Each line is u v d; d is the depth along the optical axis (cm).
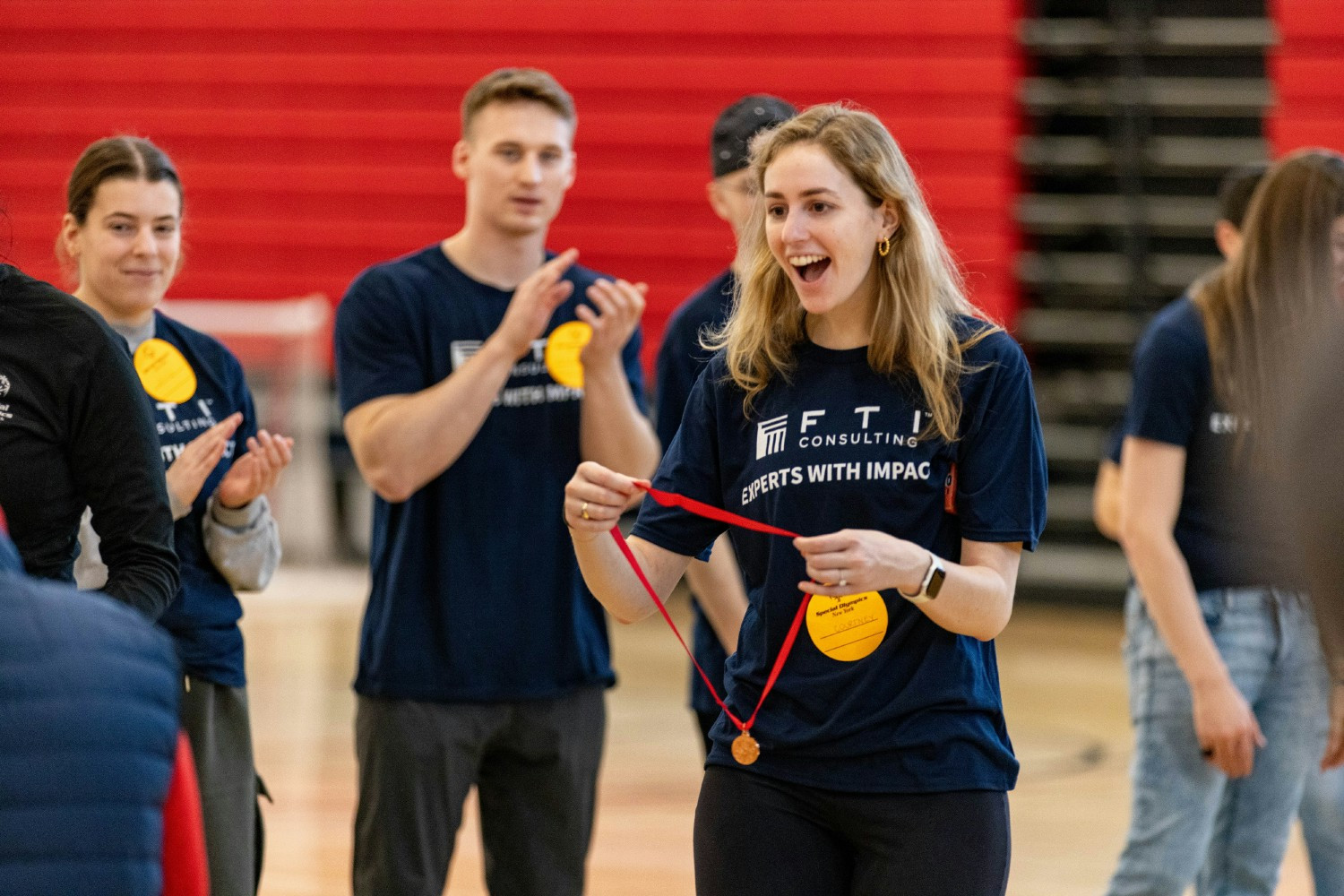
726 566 638
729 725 455
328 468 1792
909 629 434
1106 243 1819
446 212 1938
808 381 448
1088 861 904
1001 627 428
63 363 446
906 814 427
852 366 445
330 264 1945
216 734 582
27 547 450
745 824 442
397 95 1947
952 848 423
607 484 432
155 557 451
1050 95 1864
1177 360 582
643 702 1316
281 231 1952
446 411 606
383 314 643
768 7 1891
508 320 617
